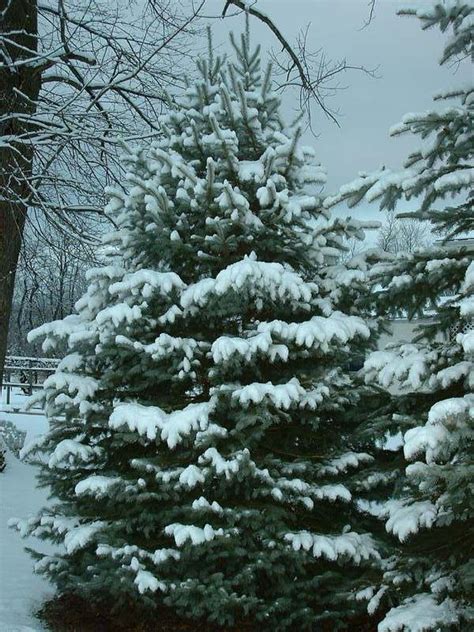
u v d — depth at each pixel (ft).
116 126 36.52
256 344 17.48
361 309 19.72
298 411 18.70
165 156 19.08
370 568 17.44
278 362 19.24
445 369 15.14
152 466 17.75
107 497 19.25
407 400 17.17
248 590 17.38
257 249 19.70
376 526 19.43
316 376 18.69
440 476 13.14
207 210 19.25
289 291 18.29
